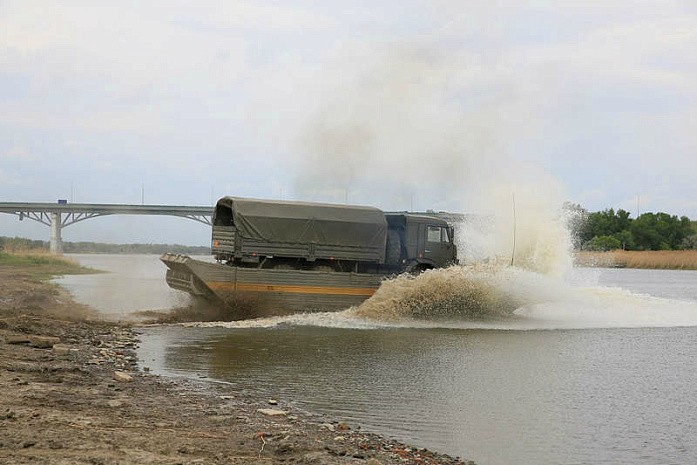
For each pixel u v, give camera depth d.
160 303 27.11
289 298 22.14
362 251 22.83
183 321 21.41
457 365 15.48
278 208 22.17
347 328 20.75
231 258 22.61
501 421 10.83
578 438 10.05
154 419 9.24
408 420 10.68
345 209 22.80
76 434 7.87
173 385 12.19
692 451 9.54
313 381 13.27
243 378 13.33
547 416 11.24
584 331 22.16
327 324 21.27
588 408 11.88
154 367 14.08
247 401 11.30
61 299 27.19
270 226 22.00
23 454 6.91
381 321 22.22
